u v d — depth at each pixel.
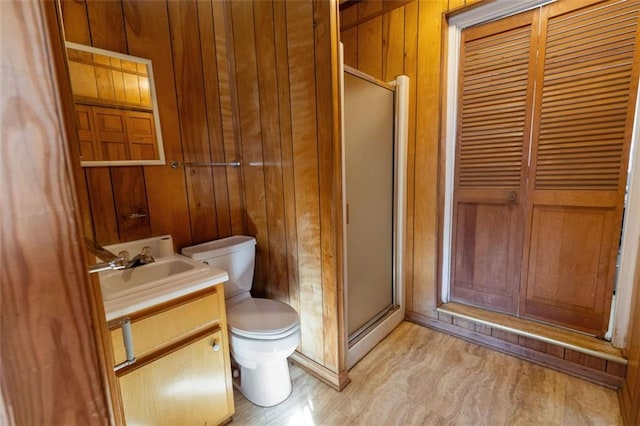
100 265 0.45
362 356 1.88
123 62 1.49
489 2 1.74
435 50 1.95
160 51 1.62
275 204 1.80
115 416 0.44
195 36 1.75
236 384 1.70
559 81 1.65
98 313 0.40
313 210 1.60
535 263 1.85
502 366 1.78
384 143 2.05
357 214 1.84
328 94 1.43
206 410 1.32
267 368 1.53
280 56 1.59
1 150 0.28
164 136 1.67
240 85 1.86
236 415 1.49
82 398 0.36
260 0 1.63
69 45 1.32
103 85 1.43
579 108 1.61
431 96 2.00
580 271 1.71
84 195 0.37
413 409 1.49
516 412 1.45
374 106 1.91
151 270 1.46
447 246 2.19
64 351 0.34
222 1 1.84
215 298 1.32
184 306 1.21
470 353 1.92
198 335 1.27
